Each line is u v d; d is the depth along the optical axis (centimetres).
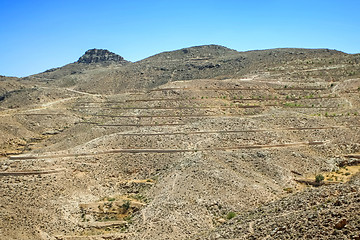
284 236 5403
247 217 7312
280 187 10225
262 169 11194
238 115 17012
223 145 12888
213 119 15000
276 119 15125
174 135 13738
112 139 13662
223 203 8962
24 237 8012
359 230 4809
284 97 19188
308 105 17838
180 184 9969
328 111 16762
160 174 11425
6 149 17025
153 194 10144
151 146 13088
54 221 8938
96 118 19400
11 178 10538
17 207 9038
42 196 9875
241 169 10919
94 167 11856
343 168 11788
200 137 13475
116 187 11106
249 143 13012
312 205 6388
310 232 5200
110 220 9275
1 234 7881
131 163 12231
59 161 11888
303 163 11775
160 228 8175
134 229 8519
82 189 10738
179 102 18925
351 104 17312
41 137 18825
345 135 13750
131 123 17225
